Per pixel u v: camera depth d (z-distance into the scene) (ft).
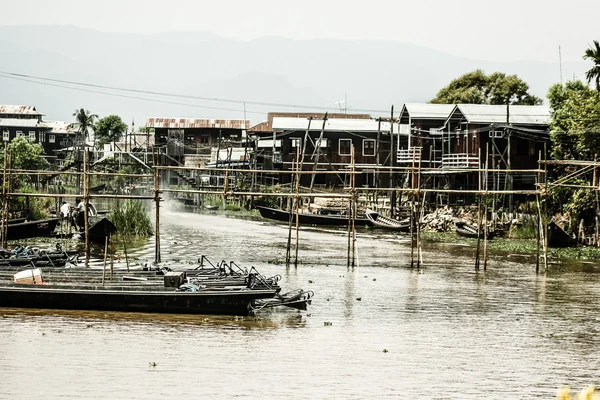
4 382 101.60
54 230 270.87
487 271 210.38
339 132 420.36
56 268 154.10
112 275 146.10
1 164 306.76
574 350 126.62
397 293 171.53
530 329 140.46
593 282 193.16
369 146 421.18
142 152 514.68
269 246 258.78
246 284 144.25
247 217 394.32
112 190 487.20
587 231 279.69
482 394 103.71
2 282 140.36
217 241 271.08
